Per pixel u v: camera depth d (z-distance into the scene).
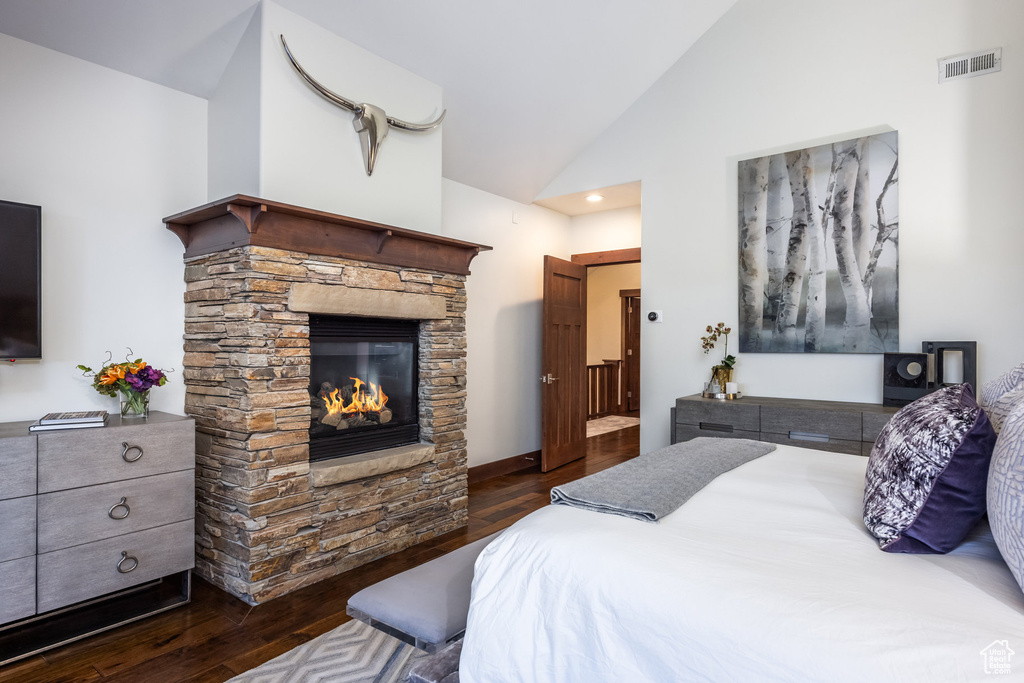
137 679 1.96
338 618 2.40
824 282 3.88
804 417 3.51
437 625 1.44
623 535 1.36
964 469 1.27
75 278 2.62
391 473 3.17
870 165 3.71
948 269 3.47
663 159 4.59
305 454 2.73
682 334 4.52
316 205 2.90
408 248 3.26
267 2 2.70
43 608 2.11
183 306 2.98
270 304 2.58
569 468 5.21
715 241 4.36
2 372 2.43
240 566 2.57
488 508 4.00
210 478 2.75
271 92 2.71
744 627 1.03
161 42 2.69
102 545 2.27
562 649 1.23
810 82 3.96
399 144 3.36
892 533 1.30
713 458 2.18
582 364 5.64
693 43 4.44
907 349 3.60
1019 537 1.03
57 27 2.46
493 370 4.94
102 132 2.71
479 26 3.35
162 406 2.90
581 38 3.80
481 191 4.84
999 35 3.33
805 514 1.55
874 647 0.93
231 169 2.87
